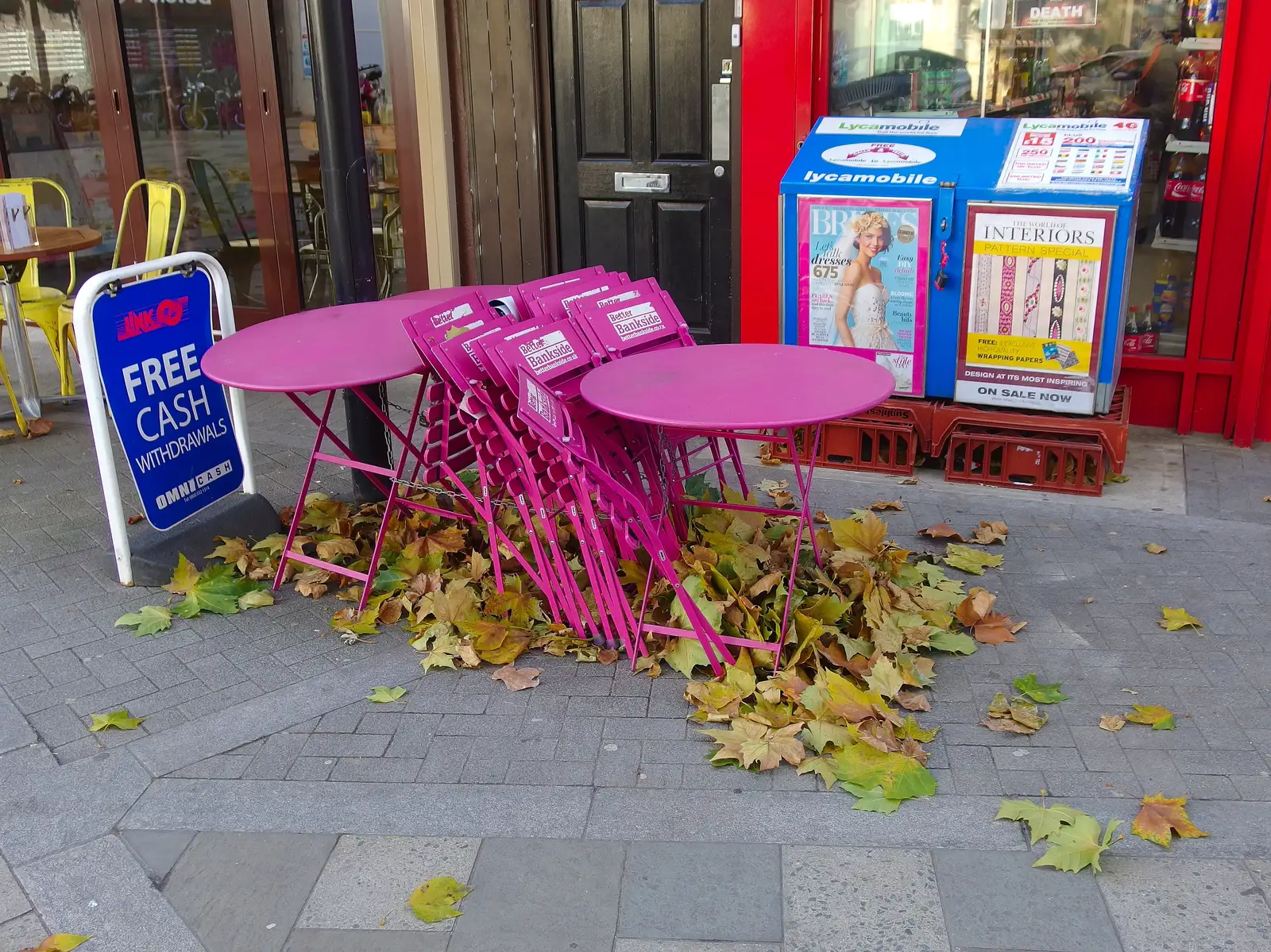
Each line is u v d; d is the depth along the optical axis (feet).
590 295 12.34
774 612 11.30
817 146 16.10
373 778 9.78
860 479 16.14
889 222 15.28
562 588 11.67
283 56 22.25
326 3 13.16
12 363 23.43
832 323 16.07
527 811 9.32
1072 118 16.25
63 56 24.39
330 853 8.93
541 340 11.41
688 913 8.20
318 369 11.55
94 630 12.39
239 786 9.73
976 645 11.61
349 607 12.68
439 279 21.62
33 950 8.03
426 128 20.66
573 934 8.05
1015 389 15.37
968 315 15.26
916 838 8.86
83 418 19.60
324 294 23.76
